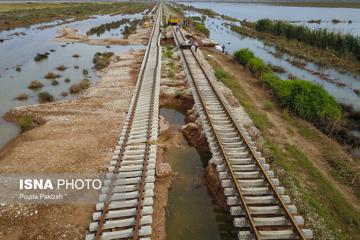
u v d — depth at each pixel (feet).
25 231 25.25
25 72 82.02
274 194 27.84
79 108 53.21
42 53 106.73
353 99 64.28
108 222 24.75
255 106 53.36
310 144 40.81
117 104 54.85
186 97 57.31
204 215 28.81
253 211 25.93
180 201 30.71
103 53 103.24
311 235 23.71
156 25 174.09
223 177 30.45
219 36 159.02
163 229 26.48
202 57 88.07
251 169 31.86
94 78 76.95
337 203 28.55
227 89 59.21
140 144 37.83
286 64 96.22
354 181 32.40
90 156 36.60
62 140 41.11
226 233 26.73
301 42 123.54
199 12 349.00
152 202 27.09
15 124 49.44
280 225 24.73
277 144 39.47
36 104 57.72
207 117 43.73
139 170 32.09
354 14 318.24
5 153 39.40
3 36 141.90
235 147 36.40
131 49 116.26
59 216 26.76
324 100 50.55
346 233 25.23
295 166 34.40
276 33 148.87
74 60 96.78
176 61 85.81
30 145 39.86
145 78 65.51
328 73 86.07
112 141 40.40
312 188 30.63
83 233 24.72
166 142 42.73
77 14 265.54
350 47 101.86
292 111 51.75
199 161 38.29
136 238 23.12
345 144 42.91
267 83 63.77
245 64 82.17
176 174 35.09
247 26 193.67
